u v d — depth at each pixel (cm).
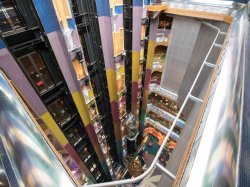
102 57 2027
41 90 1508
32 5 1125
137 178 462
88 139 2319
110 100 2511
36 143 351
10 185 241
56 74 1569
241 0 1845
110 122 2886
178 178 403
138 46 2427
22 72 1205
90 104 1936
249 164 252
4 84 537
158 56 3162
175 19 2480
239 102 368
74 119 1983
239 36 730
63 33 1285
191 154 408
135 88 3016
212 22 1956
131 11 2133
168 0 2433
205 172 262
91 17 1709
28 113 522
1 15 1077
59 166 333
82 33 1742
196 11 1991
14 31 1159
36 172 280
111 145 3353
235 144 276
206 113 481
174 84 3244
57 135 1728
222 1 2003
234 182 229
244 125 316
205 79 1224
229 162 249
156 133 4462
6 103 421
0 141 300
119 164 3950
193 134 512
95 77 2188
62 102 1789
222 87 445
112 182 444
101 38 1842
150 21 2477
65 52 1423
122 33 2022
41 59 1408
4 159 272
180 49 2714
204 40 1927
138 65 2667
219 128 319
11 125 353
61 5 1201
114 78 2270
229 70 496
